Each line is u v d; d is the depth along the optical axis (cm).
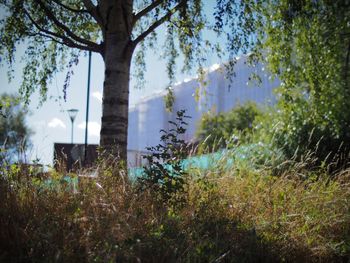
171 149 603
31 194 482
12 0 779
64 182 535
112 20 743
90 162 707
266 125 1259
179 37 895
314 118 1152
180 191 576
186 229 493
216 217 559
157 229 452
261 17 838
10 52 816
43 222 431
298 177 789
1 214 437
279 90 1223
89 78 1019
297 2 834
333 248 583
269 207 659
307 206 673
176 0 725
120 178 570
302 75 1048
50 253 391
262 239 542
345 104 1152
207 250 446
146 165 620
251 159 884
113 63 735
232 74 836
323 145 1116
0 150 554
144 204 519
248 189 698
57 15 877
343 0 1059
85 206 468
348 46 1143
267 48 942
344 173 855
